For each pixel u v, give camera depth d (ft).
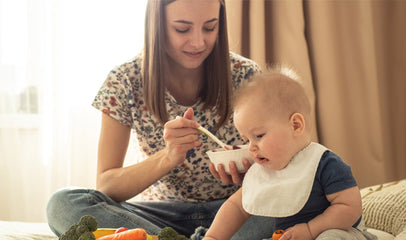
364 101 8.19
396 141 8.89
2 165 7.86
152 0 4.81
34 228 5.09
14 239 4.51
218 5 4.71
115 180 4.93
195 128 4.55
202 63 5.14
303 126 3.71
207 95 5.15
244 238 4.80
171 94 5.20
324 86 7.87
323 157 3.67
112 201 4.76
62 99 7.82
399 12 8.84
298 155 3.74
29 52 7.84
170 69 5.12
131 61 5.28
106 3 7.83
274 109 3.68
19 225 5.19
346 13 8.09
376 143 8.16
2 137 7.85
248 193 3.88
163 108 5.02
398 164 8.86
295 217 3.74
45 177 7.92
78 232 3.25
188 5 4.54
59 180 7.82
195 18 4.56
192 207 5.21
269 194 3.72
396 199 4.80
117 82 5.11
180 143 4.56
